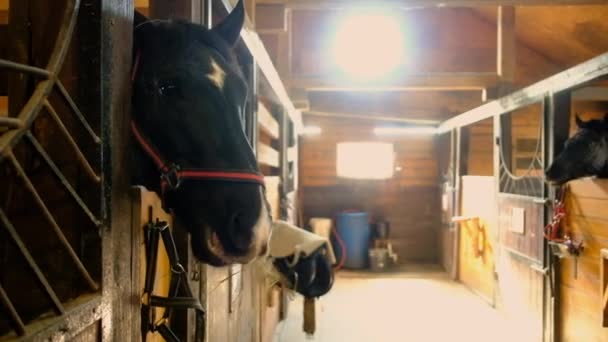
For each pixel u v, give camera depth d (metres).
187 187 0.92
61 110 0.79
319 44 6.20
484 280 4.70
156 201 1.02
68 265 0.78
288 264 2.67
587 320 2.72
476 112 4.77
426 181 6.81
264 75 2.67
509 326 3.82
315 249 2.66
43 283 0.62
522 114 5.79
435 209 6.79
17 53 0.81
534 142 5.79
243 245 0.90
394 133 6.80
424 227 6.83
